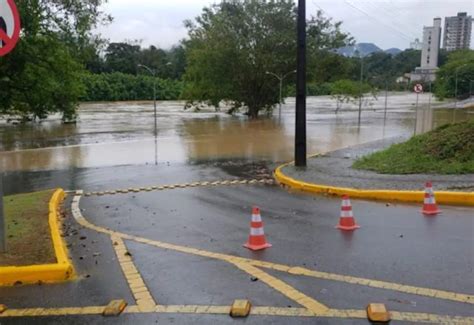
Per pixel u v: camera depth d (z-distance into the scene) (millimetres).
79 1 22469
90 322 4230
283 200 9812
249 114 42719
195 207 9266
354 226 7289
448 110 48281
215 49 39438
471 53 80688
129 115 46031
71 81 24062
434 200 8289
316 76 44312
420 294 4609
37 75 21984
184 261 5848
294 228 7320
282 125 33531
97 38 26703
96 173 15102
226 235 7043
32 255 5805
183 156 18812
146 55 106375
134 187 12281
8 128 34094
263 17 39938
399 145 16234
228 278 5203
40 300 4754
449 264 5445
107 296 4801
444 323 4004
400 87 115000
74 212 9227
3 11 5410
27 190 12680
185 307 4477
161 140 24797
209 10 43344
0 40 5418
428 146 14164
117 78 85812
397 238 6605
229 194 10672
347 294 4660
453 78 69750
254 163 16562
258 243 6355
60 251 5953
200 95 44812
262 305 4461
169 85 90375
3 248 5941
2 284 5203
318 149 20312
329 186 10695
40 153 20672
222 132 28828
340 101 55562
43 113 24812
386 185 10453
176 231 7414
